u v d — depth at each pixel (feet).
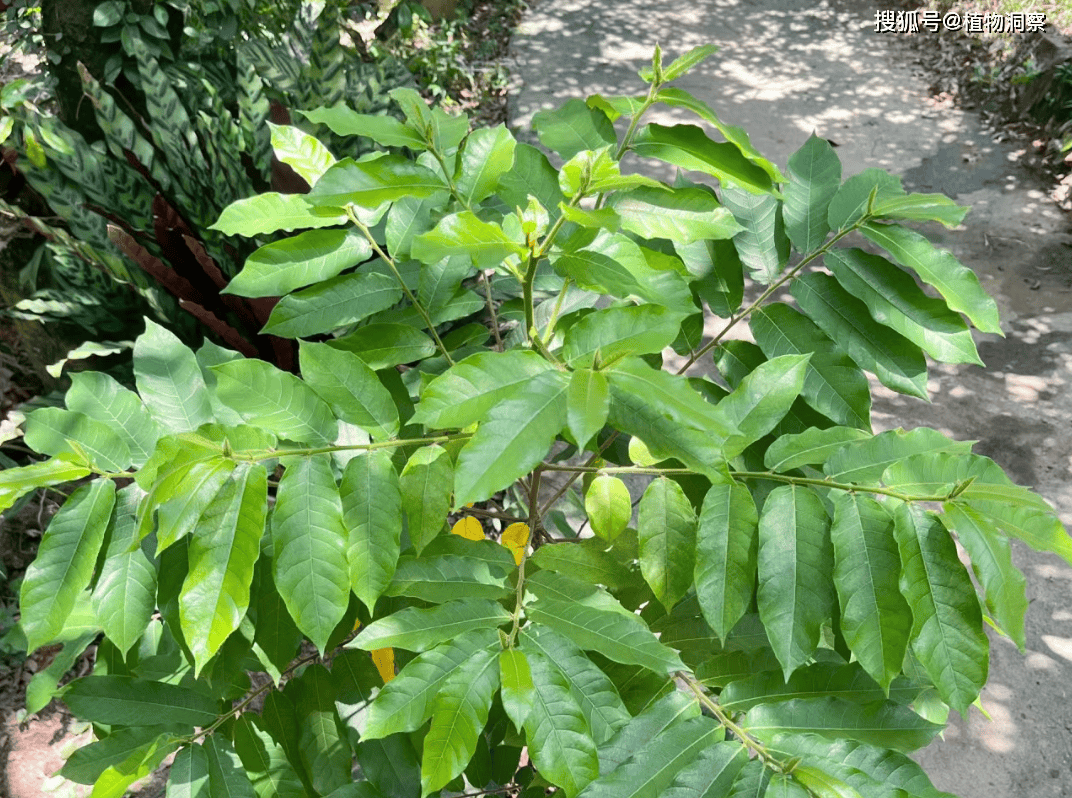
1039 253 11.29
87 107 7.13
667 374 1.69
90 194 6.05
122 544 2.18
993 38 15.93
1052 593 7.08
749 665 2.38
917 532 2.02
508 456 1.61
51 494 6.30
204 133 6.52
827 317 2.72
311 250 2.49
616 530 2.34
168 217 5.91
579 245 2.05
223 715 2.50
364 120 2.39
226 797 2.33
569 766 1.86
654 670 1.97
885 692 1.97
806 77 16.63
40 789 5.13
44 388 6.35
